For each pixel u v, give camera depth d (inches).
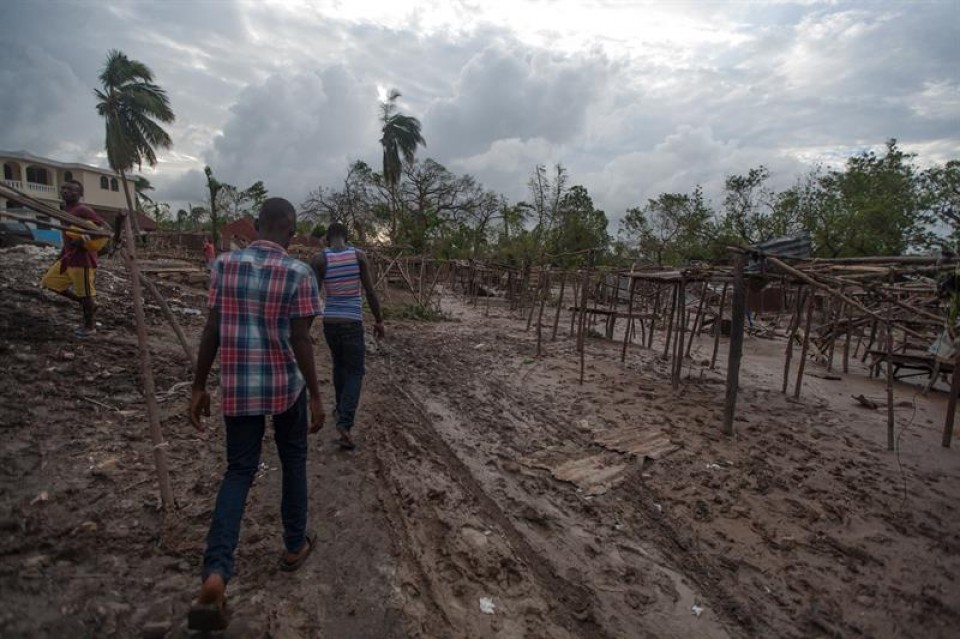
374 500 155.5
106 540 120.8
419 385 297.7
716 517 163.3
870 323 453.4
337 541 133.6
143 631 97.3
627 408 272.2
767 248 247.8
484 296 1110.4
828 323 521.0
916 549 150.9
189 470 157.5
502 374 340.5
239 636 99.2
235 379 103.5
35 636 92.9
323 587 116.3
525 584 125.8
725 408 236.5
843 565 142.0
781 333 627.2
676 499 173.0
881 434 252.8
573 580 129.5
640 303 788.6
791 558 143.9
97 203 1440.7
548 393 297.7
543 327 615.2
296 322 107.6
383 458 185.3
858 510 171.8
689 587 130.0
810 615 122.4
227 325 104.1
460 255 1503.4
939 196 815.7
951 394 235.0
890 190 860.0
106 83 1083.9
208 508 138.5
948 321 240.7
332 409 227.6
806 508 170.9
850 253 863.7
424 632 106.4
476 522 150.8
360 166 1556.3
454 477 179.0
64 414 178.2
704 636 114.0
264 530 133.8
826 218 898.1
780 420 267.0
